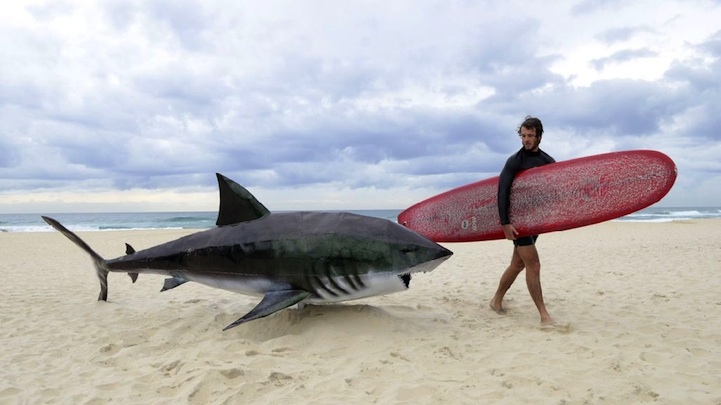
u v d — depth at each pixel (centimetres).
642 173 496
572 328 505
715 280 789
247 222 504
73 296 774
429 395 336
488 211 571
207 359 411
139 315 612
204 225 4922
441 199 607
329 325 473
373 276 447
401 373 375
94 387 366
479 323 533
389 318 486
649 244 1480
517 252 555
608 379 363
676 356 418
